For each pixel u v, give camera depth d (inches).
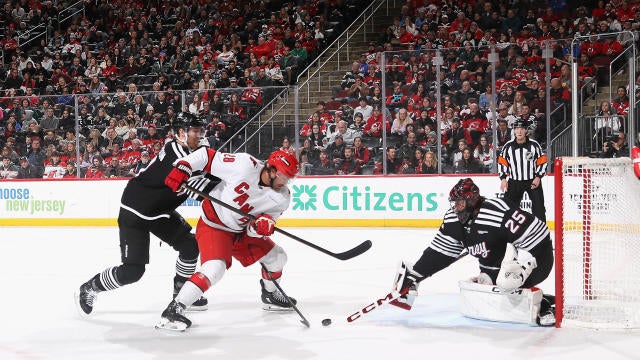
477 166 413.1
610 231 197.3
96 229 460.1
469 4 580.4
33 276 283.9
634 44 371.2
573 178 199.5
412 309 206.7
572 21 546.3
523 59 397.7
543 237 174.4
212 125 456.4
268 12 666.8
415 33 587.8
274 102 451.5
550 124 393.7
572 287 221.6
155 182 190.4
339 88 442.3
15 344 175.5
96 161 476.4
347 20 637.3
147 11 702.5
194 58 618.8
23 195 489.1
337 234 409.7
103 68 647.8
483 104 407.5
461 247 183.5
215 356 162.4
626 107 371.2
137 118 467.2
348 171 443.5
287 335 180.4
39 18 716.7
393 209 434.6
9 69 668.7
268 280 204.1
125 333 185.0
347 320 188.5
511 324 185.9
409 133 424.5
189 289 175.6
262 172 179.8
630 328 176.7
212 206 181.5
